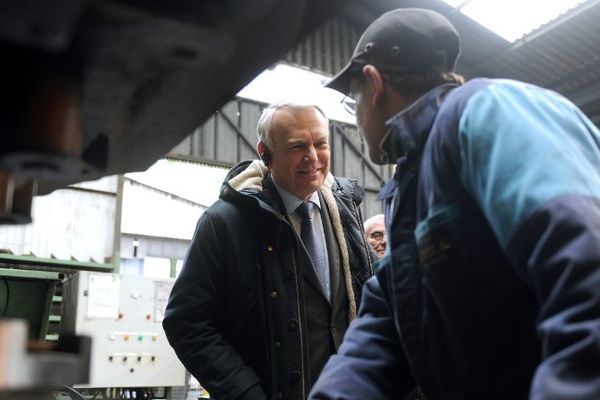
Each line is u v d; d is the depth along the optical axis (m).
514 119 0.65
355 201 1.70
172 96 0.52
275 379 1.37
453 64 0.91
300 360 1.38
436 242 0.73
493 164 0.64
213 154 5.26
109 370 2.80
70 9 0.37
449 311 0.73
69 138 0.44
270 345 1.39
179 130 0.59
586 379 0.49
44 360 0.39
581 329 0.50
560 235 0.55
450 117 0.74
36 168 0.44
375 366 0.97
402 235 0.84
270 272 1.42
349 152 6.04
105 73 0.46
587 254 0.52
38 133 0.43
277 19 0.47
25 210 0.50
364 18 5.34
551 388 0.50
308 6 0.51
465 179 0.71
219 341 1.39
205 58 0.44
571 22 4.64
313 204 1.59
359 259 1.59
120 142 0.61
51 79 0.44
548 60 5.21
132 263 5.14
